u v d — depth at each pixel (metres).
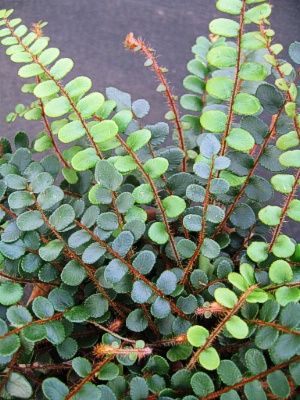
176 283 0.22
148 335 0.24
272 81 0.38
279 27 0.45
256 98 0.22
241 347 0.21
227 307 0.19
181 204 0.22
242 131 0.22
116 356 0.20
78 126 0.22
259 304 0.22
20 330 0.19
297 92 0.22
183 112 0.40
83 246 0.22
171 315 0.22
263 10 0.21
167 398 0.19
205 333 0.19
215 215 0.21
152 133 0.25
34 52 0.23
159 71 0.24
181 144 0.27
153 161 0.22
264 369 0.19
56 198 0.21
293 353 0.18
